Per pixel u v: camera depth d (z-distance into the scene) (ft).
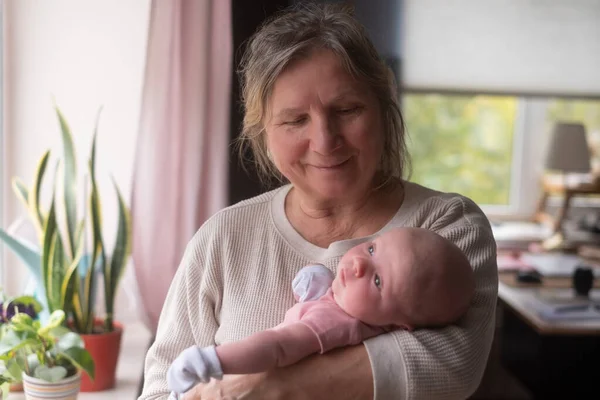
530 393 9.52
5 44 7.37
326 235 3.58
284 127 3.28
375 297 3.01
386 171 3.62
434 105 11.65
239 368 2.82
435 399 2.90
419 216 3.52
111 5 7.50
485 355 3.13
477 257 3.35
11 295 7.76
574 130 10.37
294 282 3.32
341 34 3.18
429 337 3.00
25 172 7.61
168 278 7.12
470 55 10.07
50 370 5.55
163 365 3.67
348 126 3.19
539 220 11.51
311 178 3.32
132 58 7.58
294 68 3.17
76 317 6.39
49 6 7.43
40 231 6.29
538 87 10.32
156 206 7.04
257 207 3.74
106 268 6.44
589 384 8.77
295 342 2.94
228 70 7.12
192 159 7.06
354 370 2.92
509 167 11.89
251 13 7.06
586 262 9.79
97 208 6.29
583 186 10.70
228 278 3.61
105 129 7.63
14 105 7.50
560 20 10.14
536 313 7.66
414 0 9.78
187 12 6.88
